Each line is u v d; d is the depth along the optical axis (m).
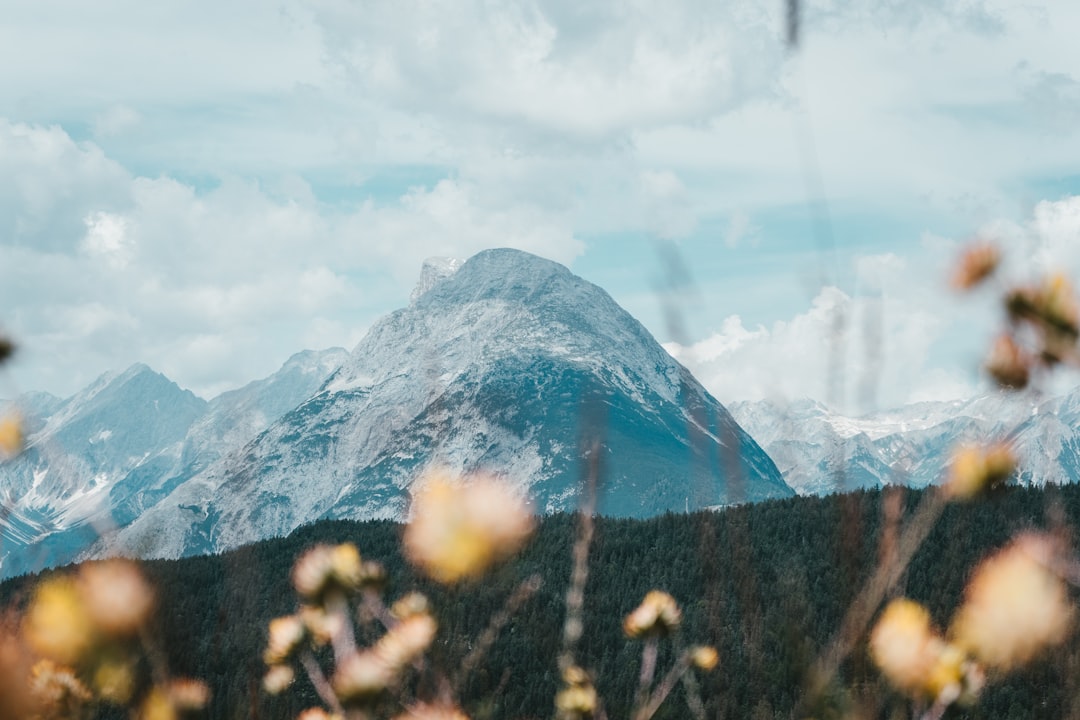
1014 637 1.55
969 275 1.70
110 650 1.69
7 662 1.58
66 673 1.64
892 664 1.76
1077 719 1.46
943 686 1.65
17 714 1.56
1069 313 1.63
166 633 1.83
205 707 1.86
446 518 1.60
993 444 1.74
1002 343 1.68
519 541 1.64
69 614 1.67
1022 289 1.66
